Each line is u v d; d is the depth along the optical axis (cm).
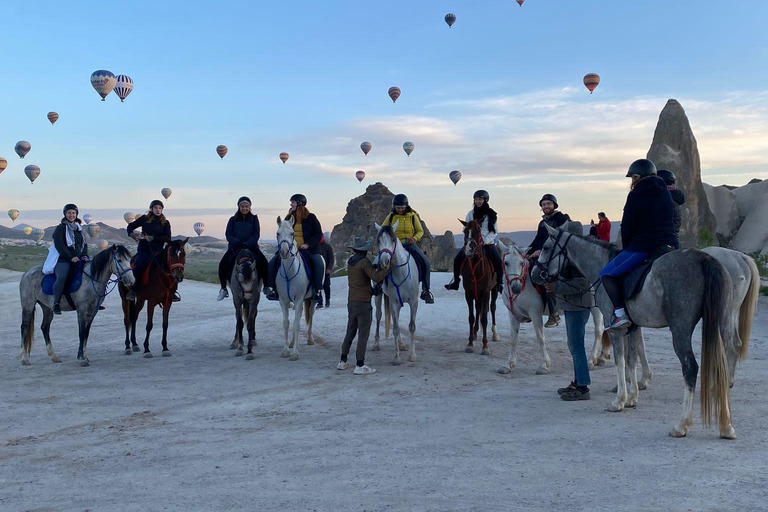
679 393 890
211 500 511
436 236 7931
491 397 891
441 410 820
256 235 1339
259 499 510
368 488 530
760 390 878
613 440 655
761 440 641
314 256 1316
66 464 623
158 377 1090
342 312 1916
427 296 1237
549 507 479
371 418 788
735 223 7519
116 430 758
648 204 725
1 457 652
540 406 827
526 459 598
